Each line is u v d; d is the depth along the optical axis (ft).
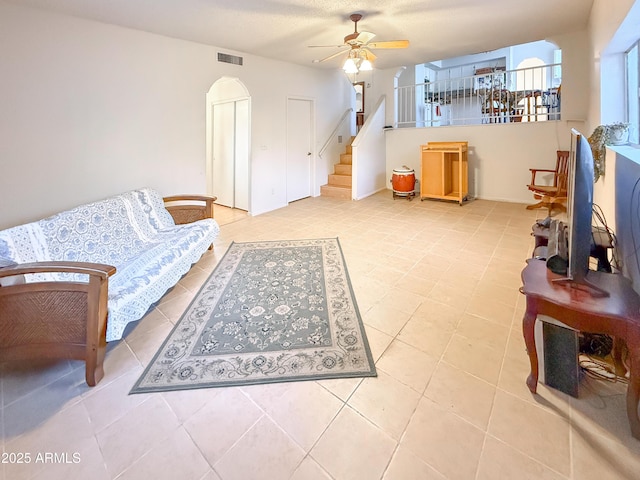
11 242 6.72
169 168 13.96
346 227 15.33
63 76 10.78
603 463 4.12
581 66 15.96
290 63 19.19
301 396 5.38
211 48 14.96
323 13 11.66
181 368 6.13
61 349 5.68
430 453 4.34
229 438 4.64
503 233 13.67
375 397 5.32
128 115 12.48
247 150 18.76
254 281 9.86
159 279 7.84
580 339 5.88
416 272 10.14
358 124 27.40
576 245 4.86
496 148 19.56
